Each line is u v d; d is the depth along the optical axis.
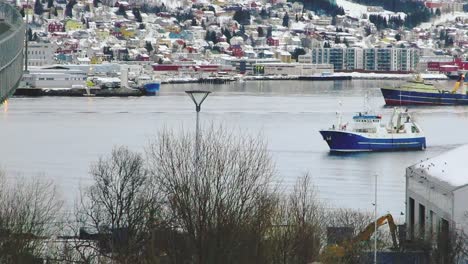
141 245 112.94
